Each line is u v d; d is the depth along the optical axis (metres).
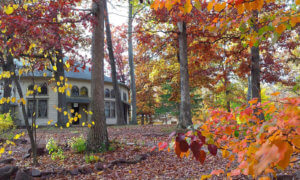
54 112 21.06
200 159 1.67
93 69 7.93
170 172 5.60
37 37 5.72
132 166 6.16
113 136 11.13
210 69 14.28
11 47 5.61
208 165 5.91
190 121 10.95
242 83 19.73
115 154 7.25
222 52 12.53
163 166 6.07
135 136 10.93
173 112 29.95
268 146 1.01
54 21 6.79
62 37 7.30
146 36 12.35
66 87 5.07
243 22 2.57
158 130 12.64
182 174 5.43
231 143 2.19
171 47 15.21
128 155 7.09
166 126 14.67
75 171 5.55
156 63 18.31
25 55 5.97
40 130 14.09
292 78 14.61
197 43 12.26
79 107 23.70
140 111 31.95
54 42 6.17
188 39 12.71
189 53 14.85
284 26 2.01
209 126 2.21
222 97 17.88
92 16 7.68
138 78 27.61
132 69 21.08
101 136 7.70
